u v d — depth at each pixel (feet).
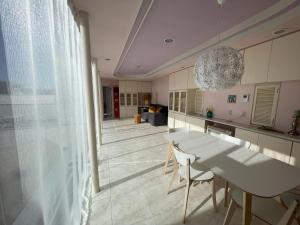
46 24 2.89
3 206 1.71
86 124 7.09
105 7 5.44
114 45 9.32
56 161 3.25
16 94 1.92
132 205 6.17
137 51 11.29
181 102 16.85
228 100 11.85
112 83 26.91
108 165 9.51
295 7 5.48
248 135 9.05
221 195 6.75
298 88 7.67
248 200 3.85
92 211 5.85
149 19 6.49
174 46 10.09
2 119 1.70
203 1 5.28
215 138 7.84
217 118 12.96
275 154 7.68
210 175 5.84
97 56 11.96
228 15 6.23
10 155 1.82
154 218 5.56
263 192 3.57
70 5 4.82
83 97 7.00
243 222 3.96
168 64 14.89
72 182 4.37
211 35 8.32
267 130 8.55
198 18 6.46
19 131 1.97
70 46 4.78
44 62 2.81
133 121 24.27
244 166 4.83
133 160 10.21
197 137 8.02
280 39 7.55
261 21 6.37
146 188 7.24
